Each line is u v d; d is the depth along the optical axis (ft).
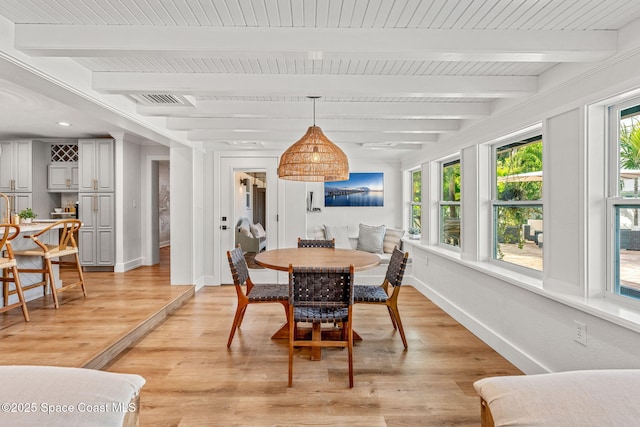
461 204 12.63
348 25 6.19
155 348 9.93
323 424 6.54
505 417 3.09
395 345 10.23
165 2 5.52
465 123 12.16
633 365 5.88
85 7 5.66
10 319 11.10
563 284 7.66
